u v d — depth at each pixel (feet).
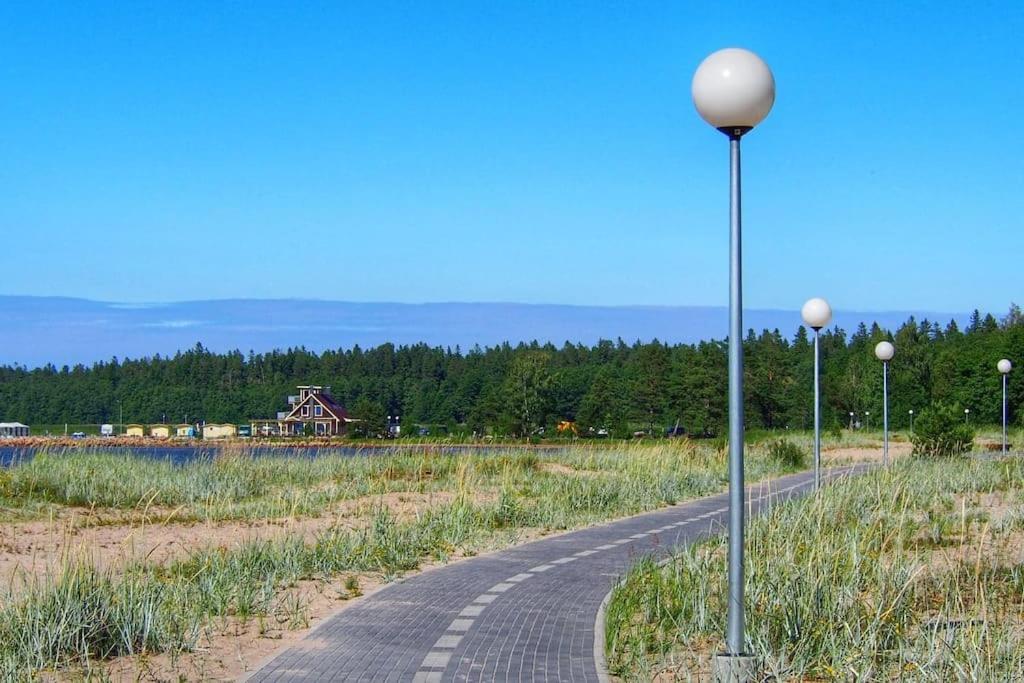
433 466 88.43
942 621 27.63
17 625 27.91
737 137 24.43
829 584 30.73
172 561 42.96
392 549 45.93
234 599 35.04
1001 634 25.95
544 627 31.58
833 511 46.78
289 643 29.76
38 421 375.25
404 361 423.64
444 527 54.08
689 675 25.46
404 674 26.03
